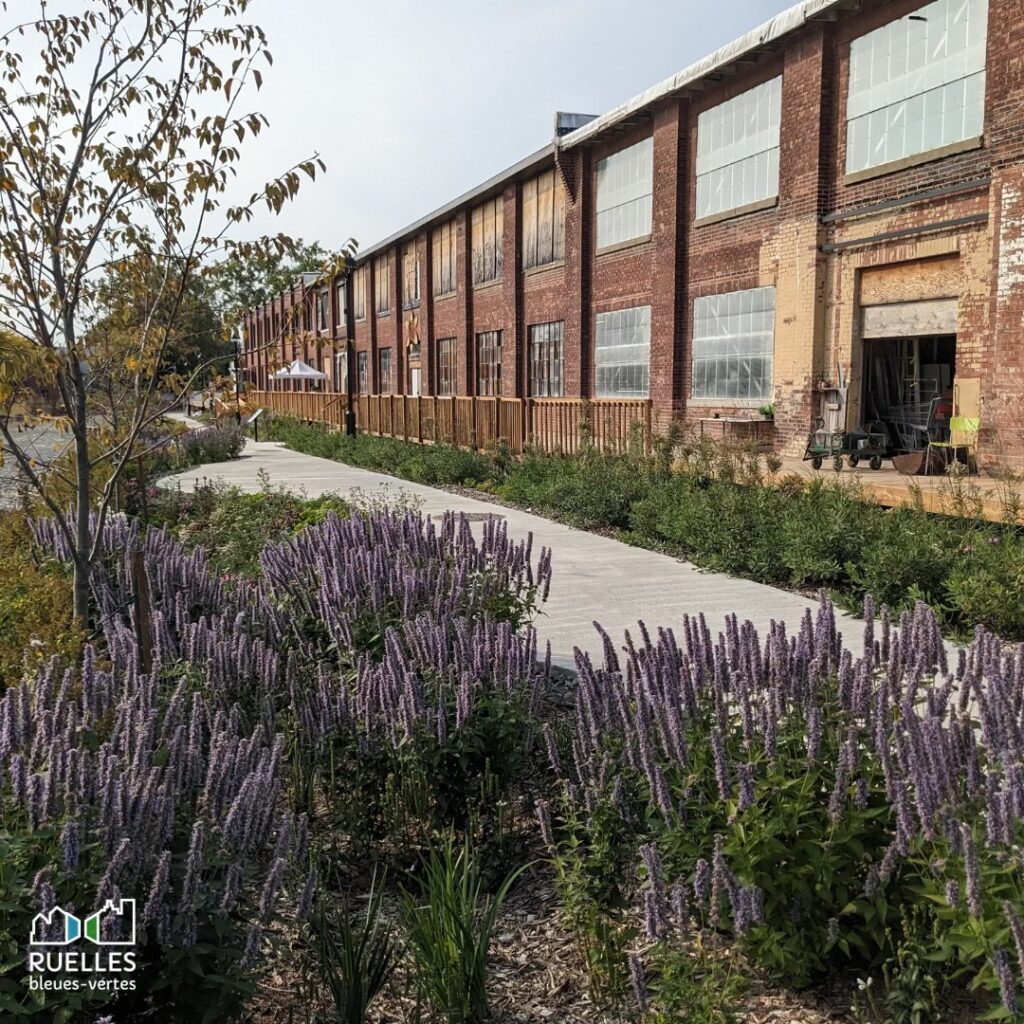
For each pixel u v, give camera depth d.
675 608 8.50
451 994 3.11
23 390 6.14
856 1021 2.94
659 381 19.97
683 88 18.34
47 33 5.82
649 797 3.42
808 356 15.71
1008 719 2.95
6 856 2.57
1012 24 11.70
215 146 5.92
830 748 3.27
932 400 14.37
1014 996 2.34
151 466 17.20
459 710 4.18
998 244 12.05
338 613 5.21
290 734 4.53
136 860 2.71
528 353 26.91
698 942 3.16
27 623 5.73
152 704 3.71
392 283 37.66
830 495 10.44
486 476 18.47
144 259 6.29
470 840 4.16
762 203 16.67
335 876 4.10
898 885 3.06
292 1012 3.15
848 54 14.88
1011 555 7.71
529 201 26.19
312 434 29.80
